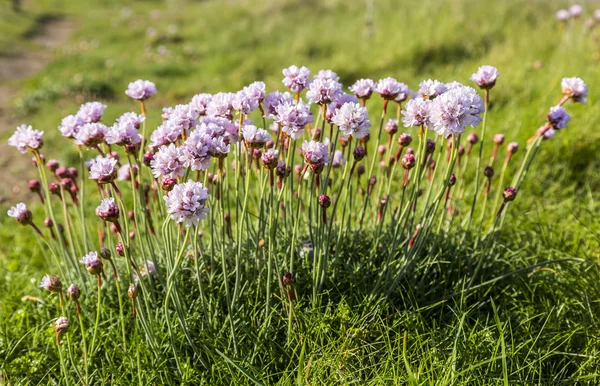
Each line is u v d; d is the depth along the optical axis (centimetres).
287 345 248
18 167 707
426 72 877
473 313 274
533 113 514
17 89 1084
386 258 292
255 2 1723
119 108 930
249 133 234
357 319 254
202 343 251
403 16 1229
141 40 1548
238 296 265
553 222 370
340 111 240
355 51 1051
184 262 292
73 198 331
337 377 232
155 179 302
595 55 669
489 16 1086
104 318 287
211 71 1133
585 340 259
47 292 335
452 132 229
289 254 289
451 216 326
